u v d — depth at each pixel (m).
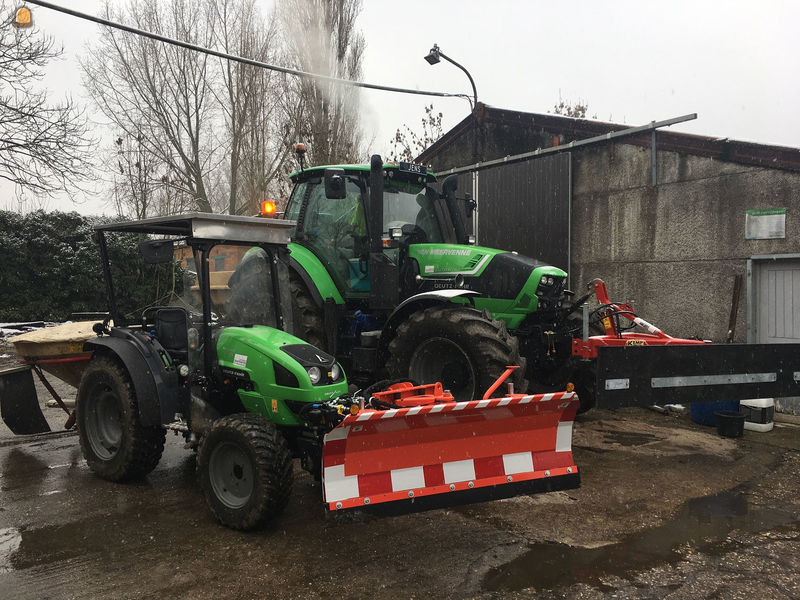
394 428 3.30
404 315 5.43
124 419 4.46
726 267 7.48
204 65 17.31
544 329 5.69
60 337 5.52
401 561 3.31
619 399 4.09
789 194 6.92
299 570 3.19
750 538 3.67
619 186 8.55
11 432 6.09
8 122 12.66
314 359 3.77
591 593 2.98
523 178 9.76
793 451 5.57
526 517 3.97
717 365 4.50
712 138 7.49
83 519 3.87
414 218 6.15
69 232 13.70
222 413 4.20
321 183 6.25
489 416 3.54
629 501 4.28
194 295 4.15
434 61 10.60
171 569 3.19
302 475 4.80
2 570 3.18
